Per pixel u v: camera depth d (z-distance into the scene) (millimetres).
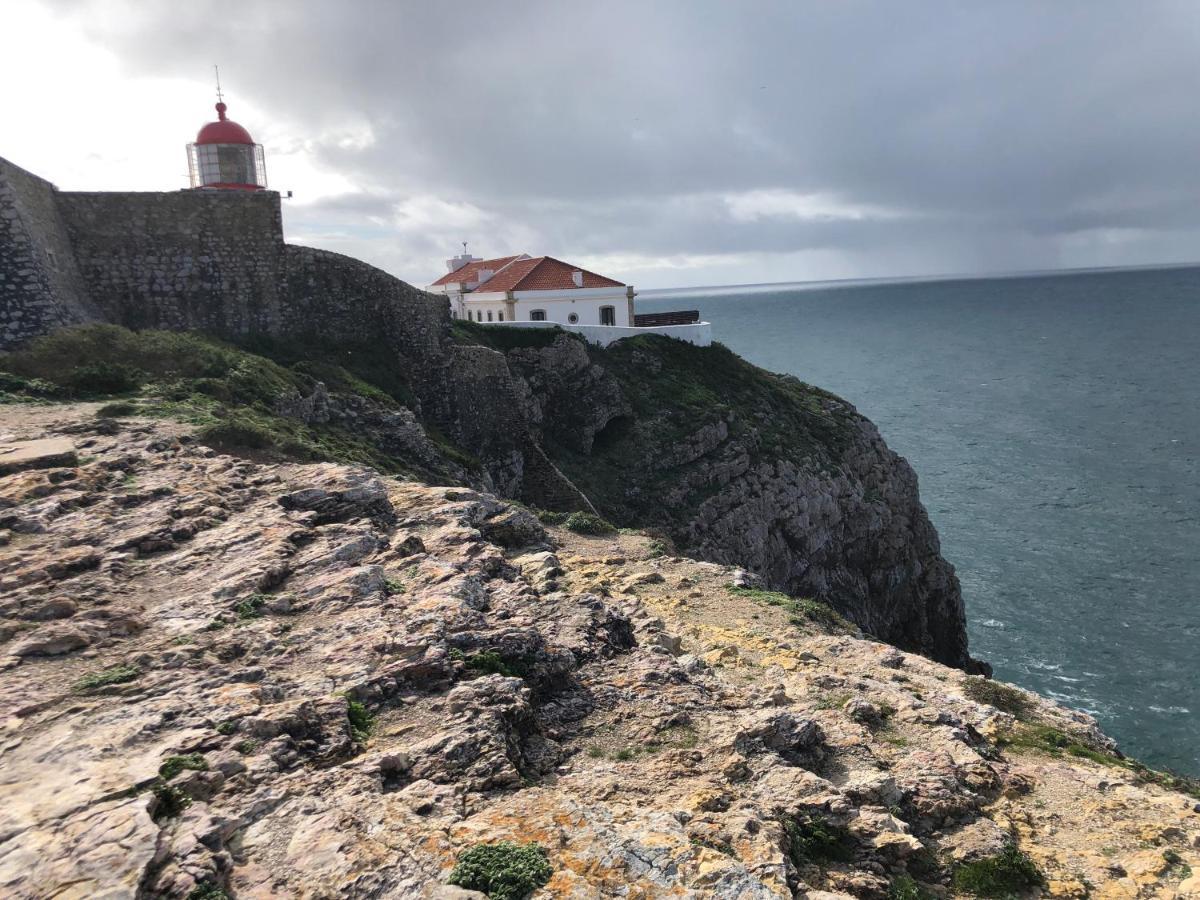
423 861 8648
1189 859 12867
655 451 51156
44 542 15828
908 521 62250
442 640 13766
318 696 11797
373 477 22641
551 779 11680
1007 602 58469
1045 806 14477
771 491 52250
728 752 12844
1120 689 46125
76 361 28516
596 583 22719
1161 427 105125
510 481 45688
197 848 8367
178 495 19031
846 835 11867
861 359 193125
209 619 13688
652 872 9039
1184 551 64500
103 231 35062
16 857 7930
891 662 21359
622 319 65500
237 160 40344
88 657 12312
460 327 52281
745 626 22375
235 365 31516
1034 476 87062
